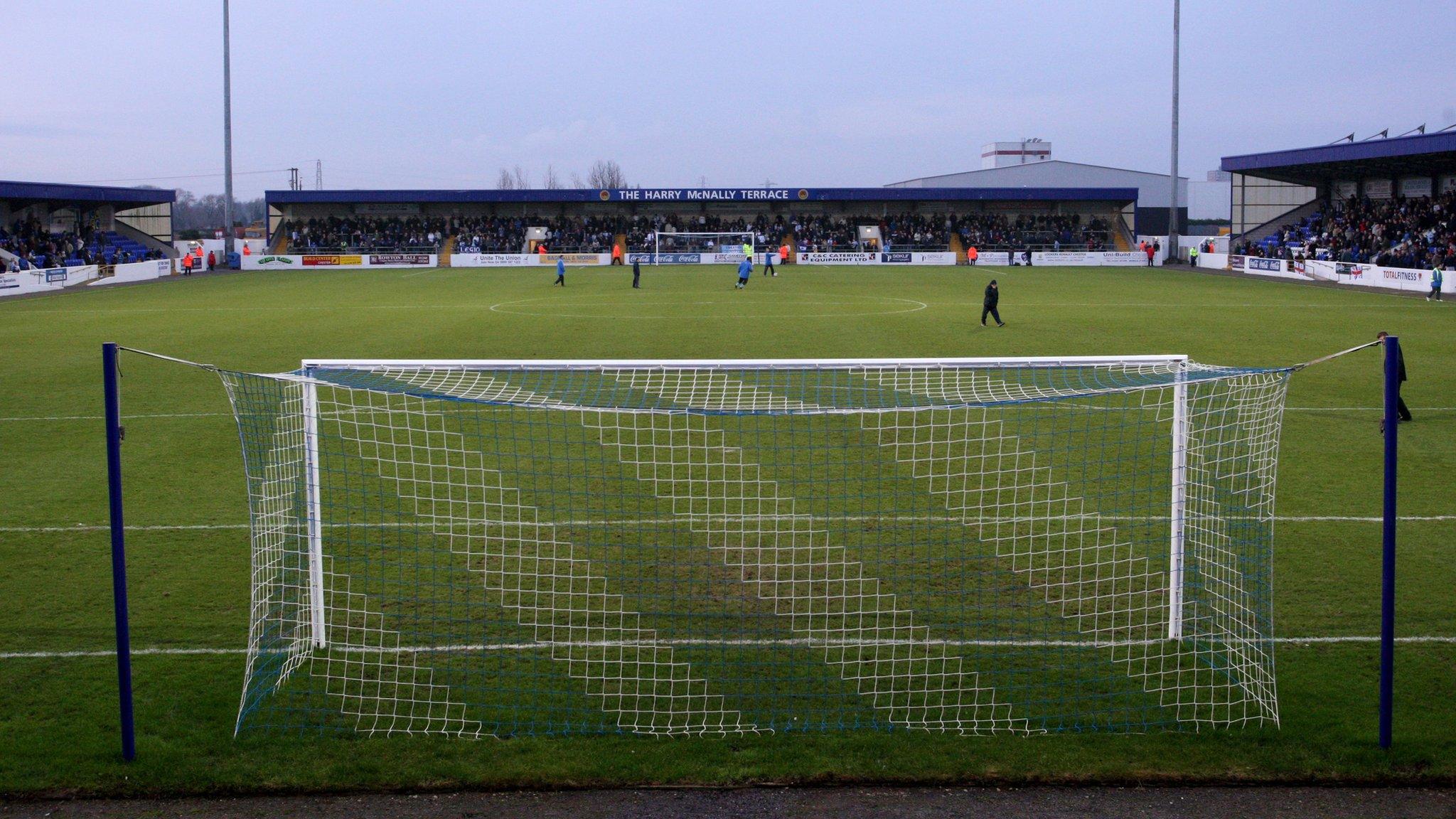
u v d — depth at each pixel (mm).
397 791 6496
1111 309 36969
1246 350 26141
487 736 7070
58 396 19844
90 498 12898
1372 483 13305
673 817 6219
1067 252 71125
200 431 16656
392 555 10203
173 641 8586
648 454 13688
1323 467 14109
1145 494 12141
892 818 6199
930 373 18156
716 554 10273
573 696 7582
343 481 12477
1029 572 9828
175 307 39312
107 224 70000
